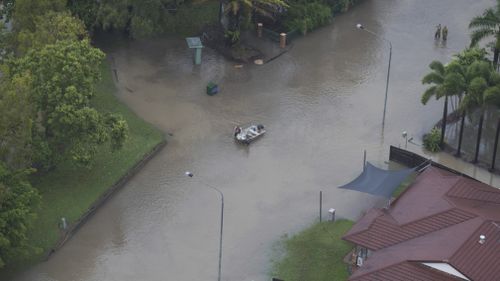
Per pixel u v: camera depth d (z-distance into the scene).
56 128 95.19
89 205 96.69
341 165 105.88
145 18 123.62
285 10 137.88
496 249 79.69
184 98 119.38
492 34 113.62
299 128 113.50
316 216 96.69
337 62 130.62
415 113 117.38
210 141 110.19
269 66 128.75
